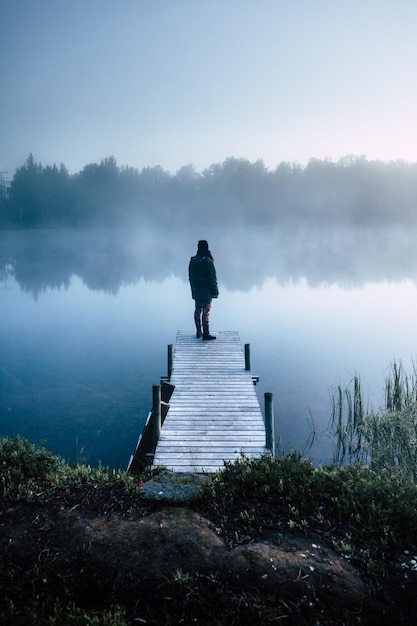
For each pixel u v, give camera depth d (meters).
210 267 15.12
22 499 4.96
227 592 3.84
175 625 3.58
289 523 4.76
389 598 3.93
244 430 9.10
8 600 3.68
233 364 13.54
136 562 4.10
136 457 9.71
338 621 3.66
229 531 4.62
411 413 9.52
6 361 19.56
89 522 4.63
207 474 6.43
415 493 5.37
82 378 17.23
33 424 12.99
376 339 22.72
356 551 4.45
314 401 14.39
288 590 3.88
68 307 33.34
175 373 12.77
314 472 5.79
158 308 32.59
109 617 3.54
